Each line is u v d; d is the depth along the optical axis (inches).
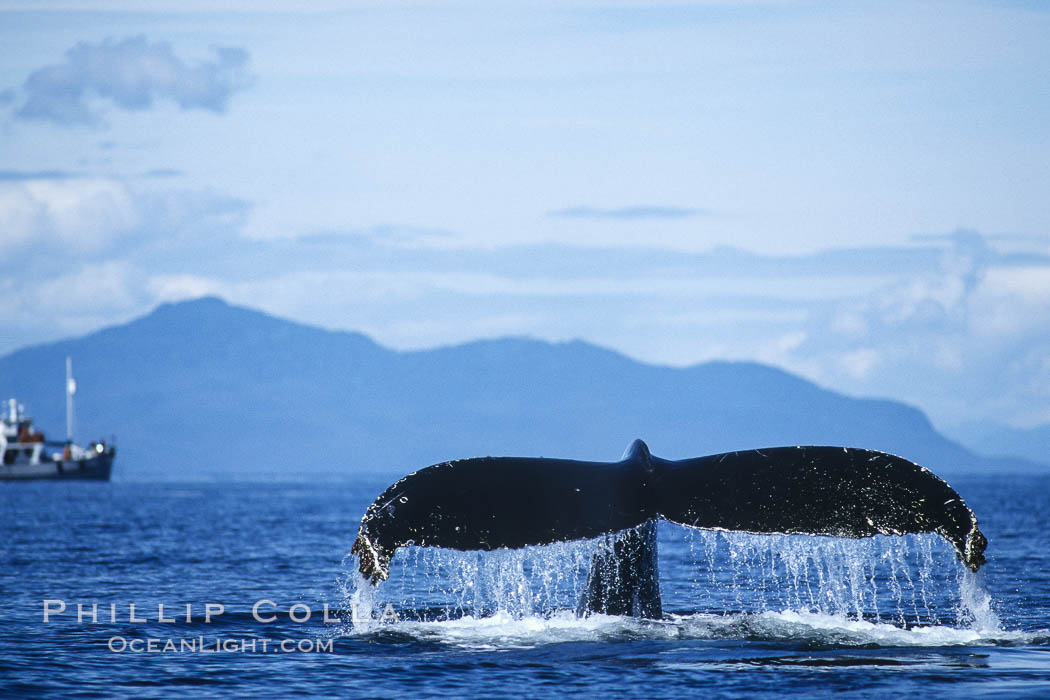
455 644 2213.3
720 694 1854.1
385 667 2050.9
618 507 1957.4
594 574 2390.5
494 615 2518.5
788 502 1953.7
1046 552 4500.5
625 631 2281.0
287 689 1936.5
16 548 4815.5
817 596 3031.5
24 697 1899.6
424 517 1911.9
